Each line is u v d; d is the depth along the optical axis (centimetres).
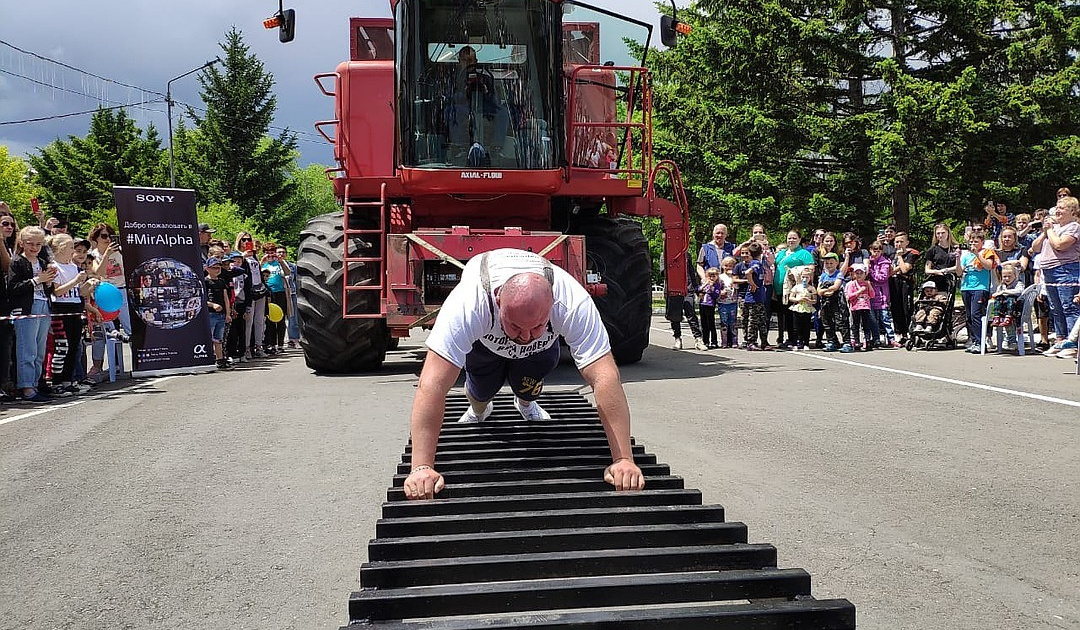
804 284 1181
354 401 719
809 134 1920
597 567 259
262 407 694
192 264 1010
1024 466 468
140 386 874
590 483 335
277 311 1291
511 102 812
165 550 354
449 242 791
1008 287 1050
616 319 909
